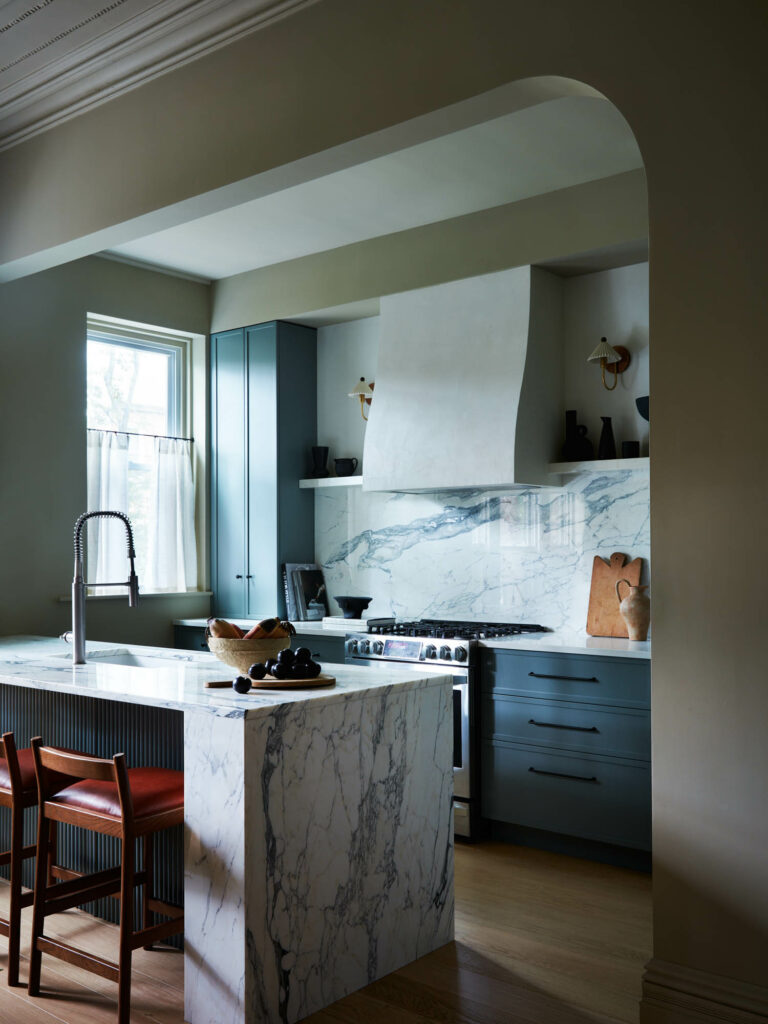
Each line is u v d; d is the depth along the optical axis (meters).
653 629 2.49
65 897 2.87
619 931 3.28
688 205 2.45
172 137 3.56
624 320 4.63
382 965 2.91
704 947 2.39
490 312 4.67
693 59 2.44
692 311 2.45
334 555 5.75
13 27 3.37
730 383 2.39
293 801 2.65
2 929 2.94
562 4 2.64
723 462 2.39
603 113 3.59
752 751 2.33
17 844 2.92
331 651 5.00
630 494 4.57
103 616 5.34
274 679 3.00
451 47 2.83
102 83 3.72
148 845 3.07
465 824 4.34
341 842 2.79
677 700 2.45
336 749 2.79
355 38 3.05
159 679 3.12
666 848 2.46
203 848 2.62
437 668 4.45
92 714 3.51
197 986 2.62
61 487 5.14
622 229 4.21
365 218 4.81
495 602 5.04
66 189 3.96
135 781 2.84
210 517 5.95
